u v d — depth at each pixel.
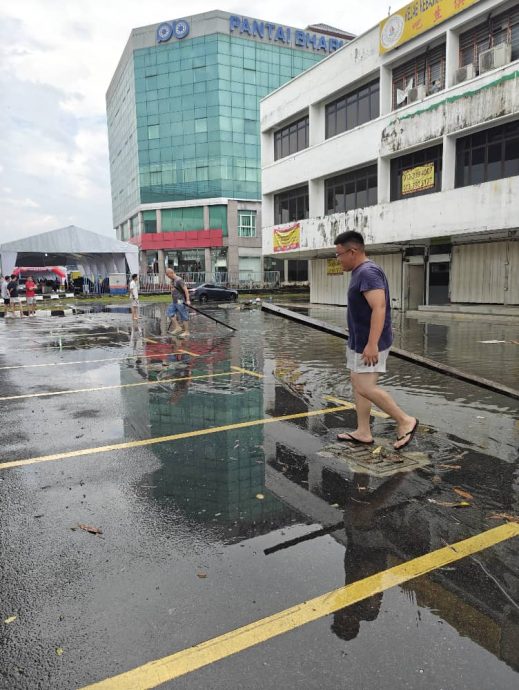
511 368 8.32
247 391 6.73
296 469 3.95
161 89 52.56
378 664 1.97
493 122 16.64
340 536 2.94
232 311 25.02
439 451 4.34
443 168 18.45
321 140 25.80
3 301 27.62
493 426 5.07
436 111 18.47
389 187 21.81
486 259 19.33
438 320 18.03
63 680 1.92
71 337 13.53
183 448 4.46
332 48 55.38
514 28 16.48
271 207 30.50
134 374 8.02
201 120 51.94
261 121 30.08
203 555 2.75
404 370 8.25
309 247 26.16
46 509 3.32
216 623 2.21
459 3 17.34
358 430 4.55
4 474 3.91
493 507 3.29
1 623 2.24
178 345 11.66
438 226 18.47
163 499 3.45
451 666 1.96
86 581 2.54
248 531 3.00
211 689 1.87
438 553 2.76
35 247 28.42
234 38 51.06
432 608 2.30
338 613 2.27
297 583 2.49
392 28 20.06
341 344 11.76
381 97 21.22
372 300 3.98
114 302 33.50
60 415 5.60
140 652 2.05
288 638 2.12
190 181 52.88
